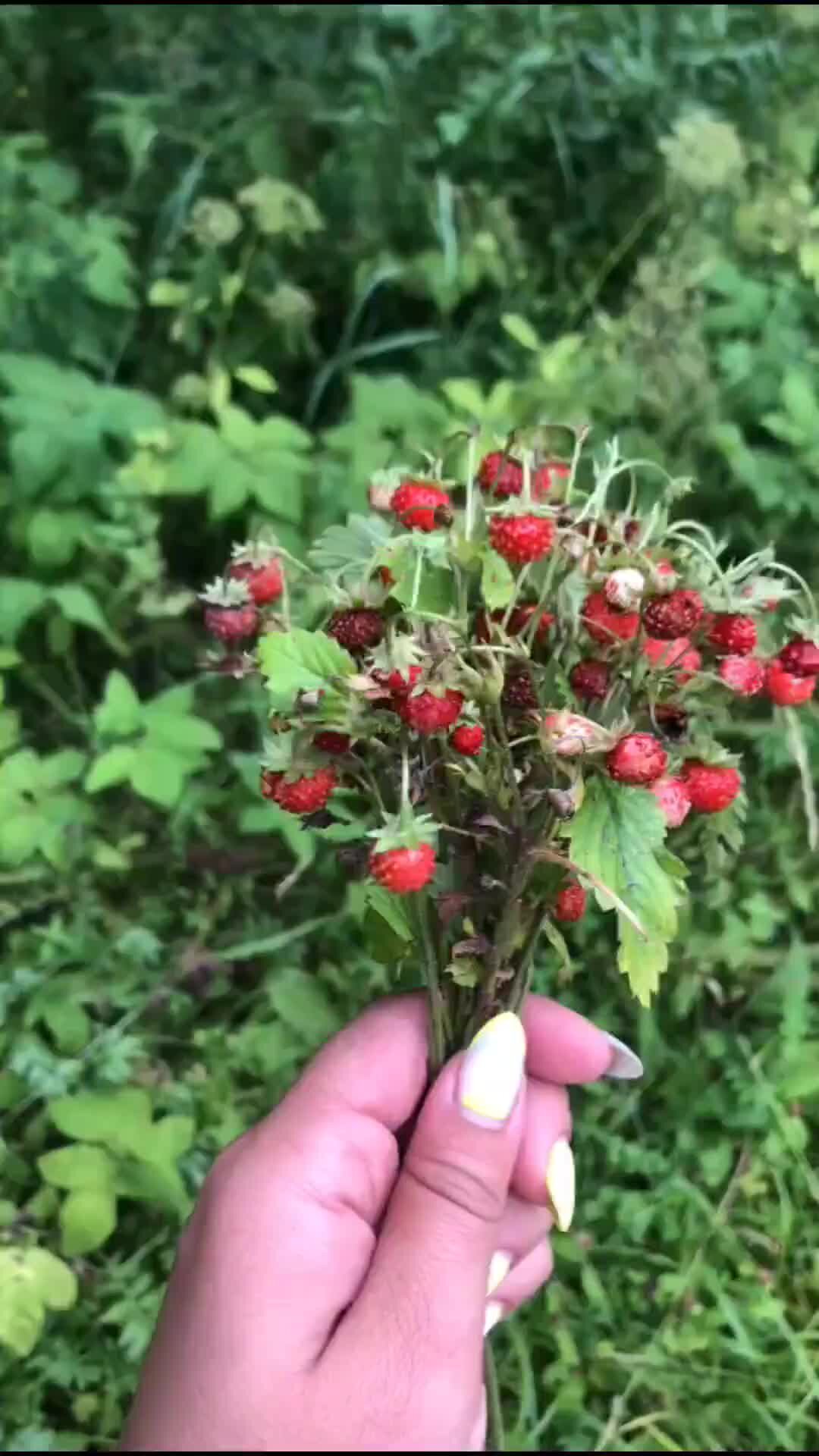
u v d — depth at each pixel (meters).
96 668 0.54
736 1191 0.44
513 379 0.57
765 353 0.53
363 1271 0.25
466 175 0.60
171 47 0.61
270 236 0.58
